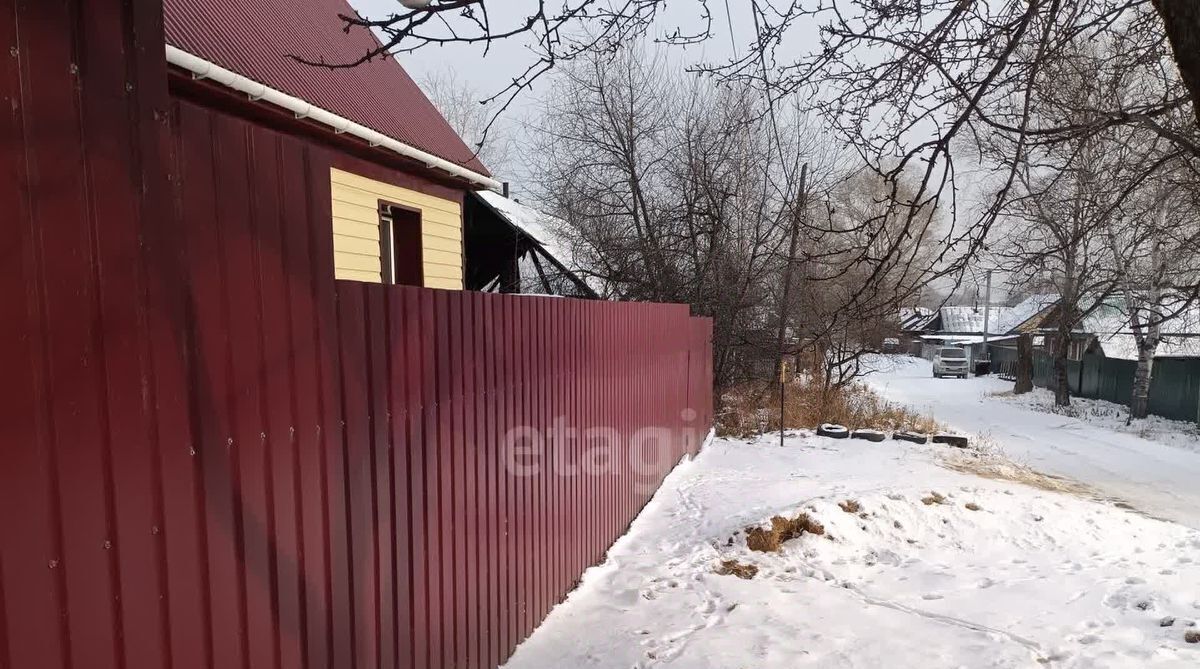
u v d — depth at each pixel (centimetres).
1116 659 365
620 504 607
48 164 126
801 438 1202
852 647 377
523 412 389
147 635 146
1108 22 380
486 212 1218
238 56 479
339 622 220
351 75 660
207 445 164
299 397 200
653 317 745
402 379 262
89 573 133
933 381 3591
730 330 1468
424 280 761
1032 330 2550
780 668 351
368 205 657
